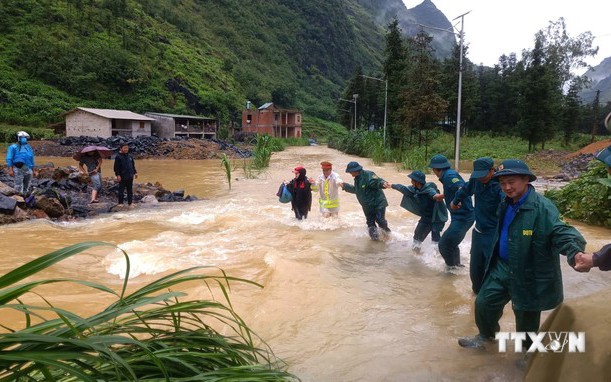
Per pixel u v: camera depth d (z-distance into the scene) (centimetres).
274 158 3416
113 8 8662
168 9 11519
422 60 2980
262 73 12075
